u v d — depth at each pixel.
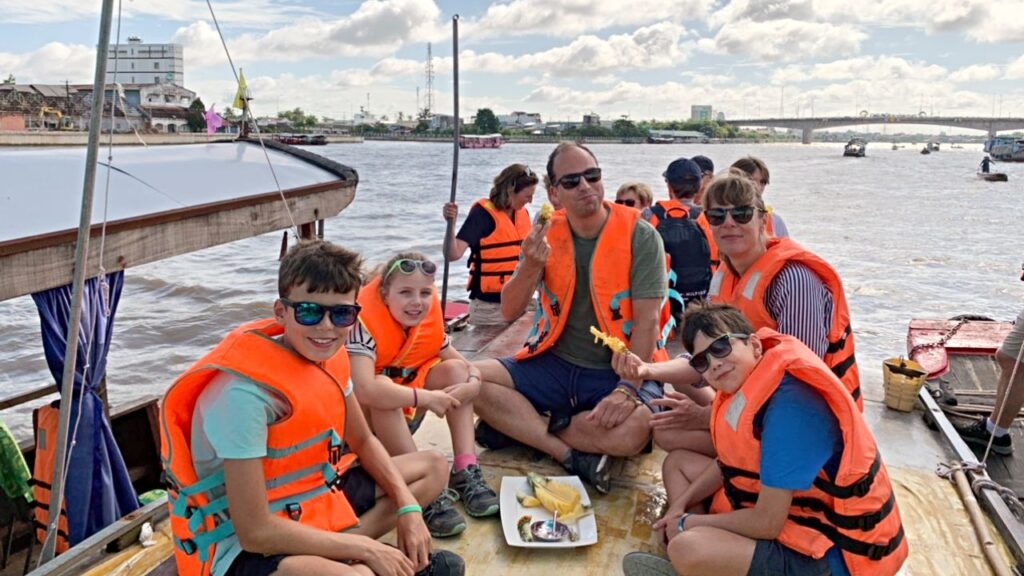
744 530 2.48
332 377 2.50
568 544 2.98
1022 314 4.91
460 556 2.89
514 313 3.81
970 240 19.09
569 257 3.61
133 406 5.73
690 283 5.82
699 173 6.07
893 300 12.45
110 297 4.47
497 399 3.73
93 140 2.67
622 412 3.42
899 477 3.74
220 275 15.12
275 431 2.34
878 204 29.52
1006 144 77.94
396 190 34.53
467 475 3.34
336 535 2.35
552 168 3.57
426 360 3.51
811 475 2.32
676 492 3.12
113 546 3.16
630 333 3.62
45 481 4.56
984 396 5.91
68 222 4.04
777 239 3.19
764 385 2.43
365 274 3.38
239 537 2.26
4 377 9.58
